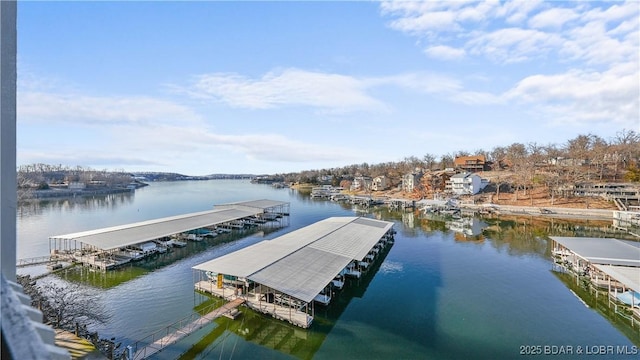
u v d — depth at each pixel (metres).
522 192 87.12
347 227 42.50
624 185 72.44
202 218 51.81
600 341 20.55
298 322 21.45
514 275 32.62
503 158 120.62
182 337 19.16
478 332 21.53
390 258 38.66
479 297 27.23
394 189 117.94
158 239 42.41
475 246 44.19
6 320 2.09
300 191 143.00
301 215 71.62
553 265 35.69
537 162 93.75
